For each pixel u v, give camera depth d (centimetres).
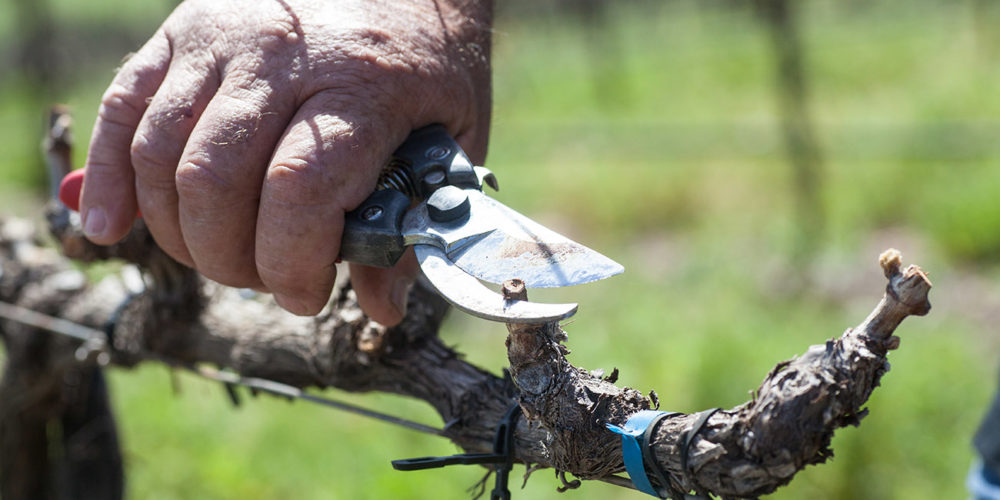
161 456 552
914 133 1126
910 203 962
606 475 121
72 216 200
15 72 1873
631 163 1255
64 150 207
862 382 100
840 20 2020
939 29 1770
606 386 119
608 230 1053
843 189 1012
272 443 566
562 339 119
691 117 1453
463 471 522
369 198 131
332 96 131
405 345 157
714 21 2316
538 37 2370
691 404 574
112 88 147
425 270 119
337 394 612
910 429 496
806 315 742
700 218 1038
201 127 132
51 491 282
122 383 645
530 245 116
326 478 529
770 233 929
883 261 100
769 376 105
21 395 261
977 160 1035
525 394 118
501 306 107
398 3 144
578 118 1547
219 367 199
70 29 2131
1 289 252
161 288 193
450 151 136
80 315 236
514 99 1772
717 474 106
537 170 1271
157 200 141
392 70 135
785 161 1146
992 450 229
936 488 461
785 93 955
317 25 136
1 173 1214
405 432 567
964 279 796
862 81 1503
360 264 135
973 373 565
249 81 133
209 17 142
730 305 770
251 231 136
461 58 148
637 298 818
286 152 126
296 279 130
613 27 2000
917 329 684
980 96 1259
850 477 465
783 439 102
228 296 197
